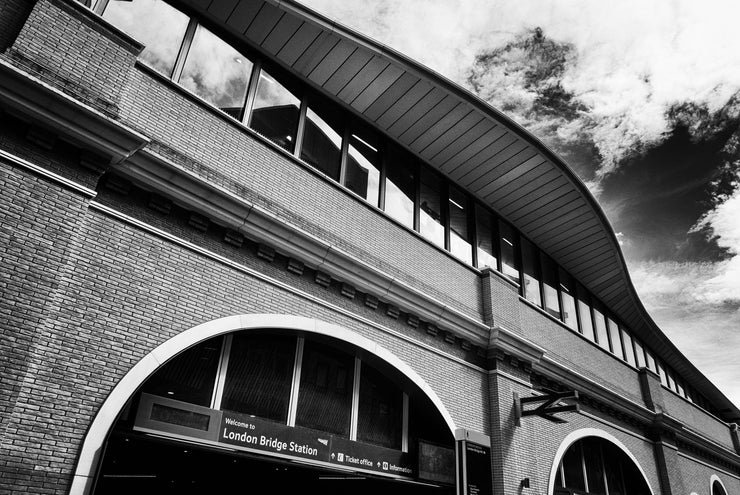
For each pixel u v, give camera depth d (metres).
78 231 6.48
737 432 28.08
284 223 8.76
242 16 9.85
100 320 6.61
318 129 11.19
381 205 11.97
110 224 7.09
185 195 7.81
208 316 7.75
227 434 7.90
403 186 12.81
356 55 10.80
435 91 11.70
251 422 8.24
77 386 6.20
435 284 12.02
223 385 8.27
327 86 11.40
